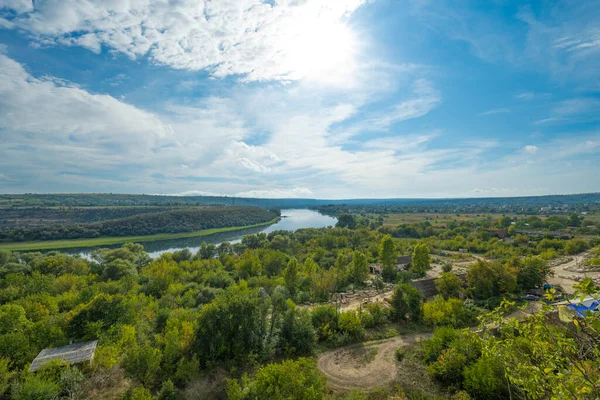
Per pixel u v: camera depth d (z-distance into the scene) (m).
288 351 38.09
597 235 126.81
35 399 24.86
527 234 136.00
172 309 49.94
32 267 83.56
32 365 29.75
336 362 36.78
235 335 38.00
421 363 35.62
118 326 39.09
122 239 164.25
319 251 108.56
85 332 37.34
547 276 70.06
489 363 27.98
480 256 107.94
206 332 36.97
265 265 91.94
